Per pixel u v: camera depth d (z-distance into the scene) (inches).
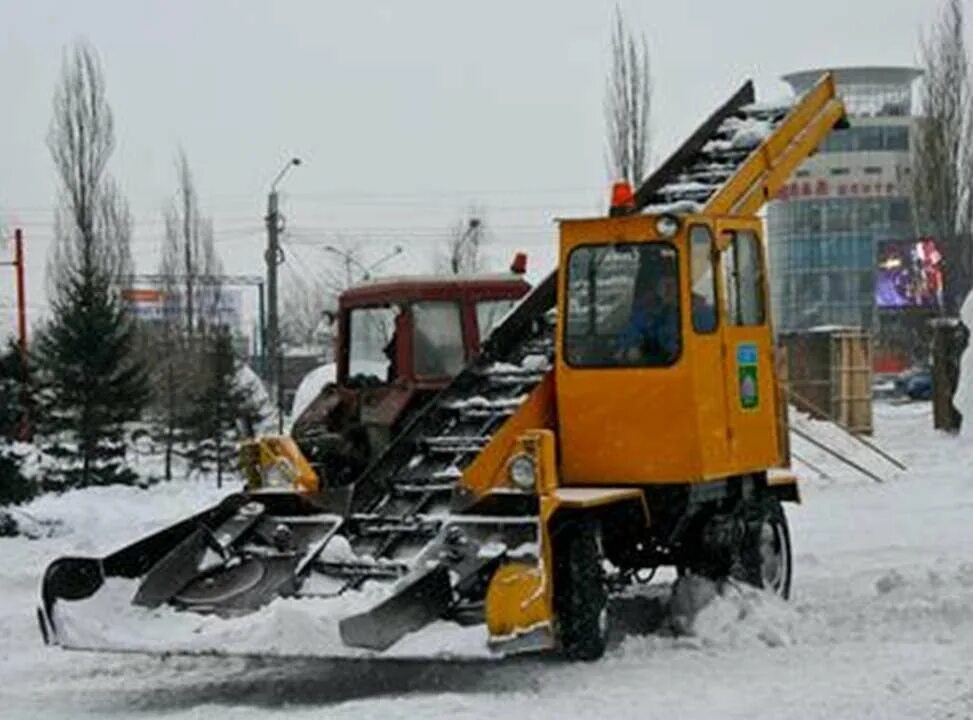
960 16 1804.9
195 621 424.2
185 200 2153.1
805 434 1015.0
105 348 1071.6
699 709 382.0
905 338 2746.1
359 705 398.0
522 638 399.9
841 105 589.6
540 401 466.9
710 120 559.5
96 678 458.9
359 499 458.3
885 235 3472.0
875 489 913.5
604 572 459.5
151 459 1301.7
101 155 1606.8
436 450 471.2
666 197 520.7
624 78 1793.8
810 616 503.5
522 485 430.3
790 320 3710.6
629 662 445.1
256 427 1256.8
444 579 407.2
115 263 1710.1
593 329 468.1
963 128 1812.3
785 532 543.8
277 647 399.2
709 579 499.2
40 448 1063.6
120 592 437.7
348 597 416.2
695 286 468.1
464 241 2206.0
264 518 461.1
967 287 1824.6
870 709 375.6
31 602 583.5
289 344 2549.2
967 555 649.0
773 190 540.7
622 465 462.3
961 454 1120.8
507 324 506.9
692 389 458.3
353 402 538.9
